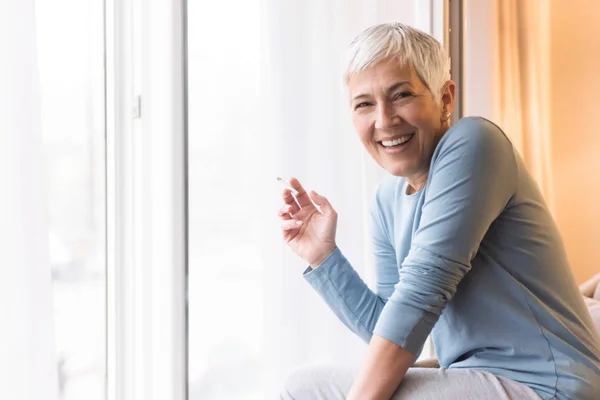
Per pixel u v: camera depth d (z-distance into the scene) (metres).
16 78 1.23
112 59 1.75
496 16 2.40
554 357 1.04
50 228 1.61
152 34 1.73
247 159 1.85
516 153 1.11
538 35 2.61
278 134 1.83
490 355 1.09
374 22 2.01
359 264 1.98
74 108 1.66
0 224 1.21
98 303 1.75
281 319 1.84
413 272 1.03
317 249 1.28
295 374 1.13
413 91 1.11
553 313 1.06
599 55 2.82
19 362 1.24
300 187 1.31
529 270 1.08
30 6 1.25
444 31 2.21
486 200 1.03
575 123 2.81
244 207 1.85
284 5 1.83
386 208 1.30
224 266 1.85
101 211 1.74
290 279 1.85
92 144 1.71
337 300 1.28
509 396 1.02
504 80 2.45
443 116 1.18
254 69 1.85
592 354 1.06
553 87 2.76
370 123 1.14
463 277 1.09
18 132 1.23
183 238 1.72
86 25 1.69
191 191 1.80
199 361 1.84
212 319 1.84
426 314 1.01
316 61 1.89
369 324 1.26
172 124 1.69
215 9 1.81
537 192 1.12
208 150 1.81
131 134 1.76
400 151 1.13
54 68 1.62
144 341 1.76
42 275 1.27
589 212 2.85
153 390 1.76
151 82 1.74
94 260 1.73
